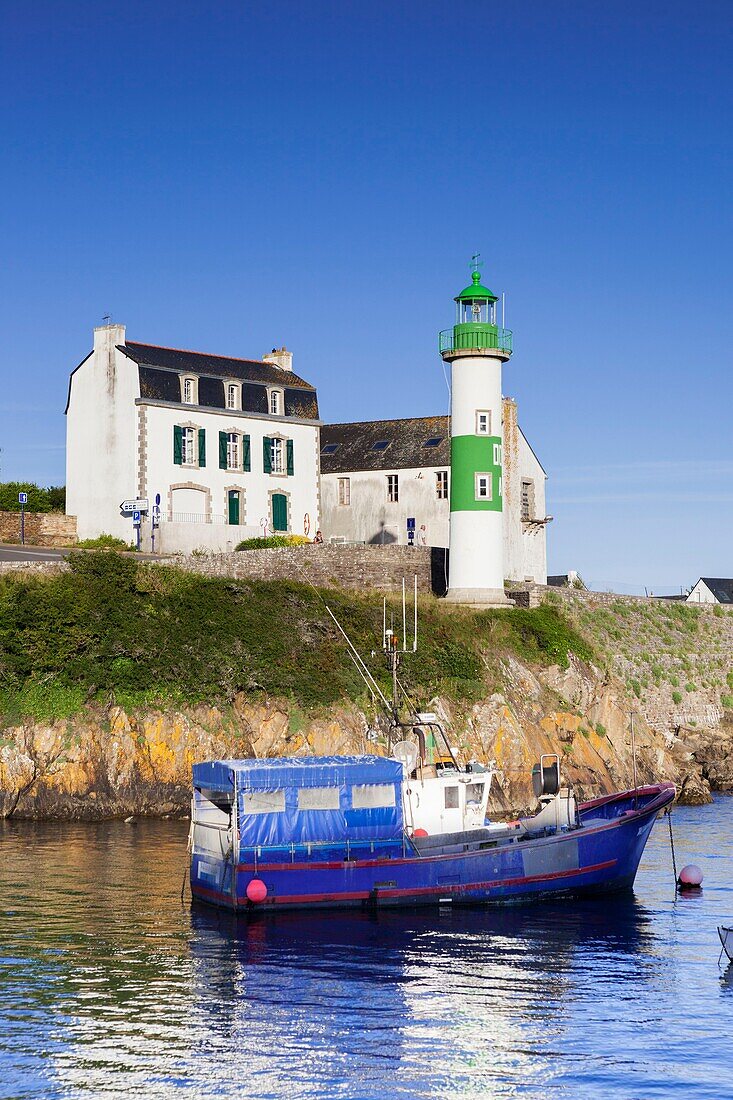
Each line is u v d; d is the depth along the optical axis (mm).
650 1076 24656
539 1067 25000
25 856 41469
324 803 36000
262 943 32531
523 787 56188
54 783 49000
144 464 70312
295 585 59344
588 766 59938
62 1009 27359
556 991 29250
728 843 47062
